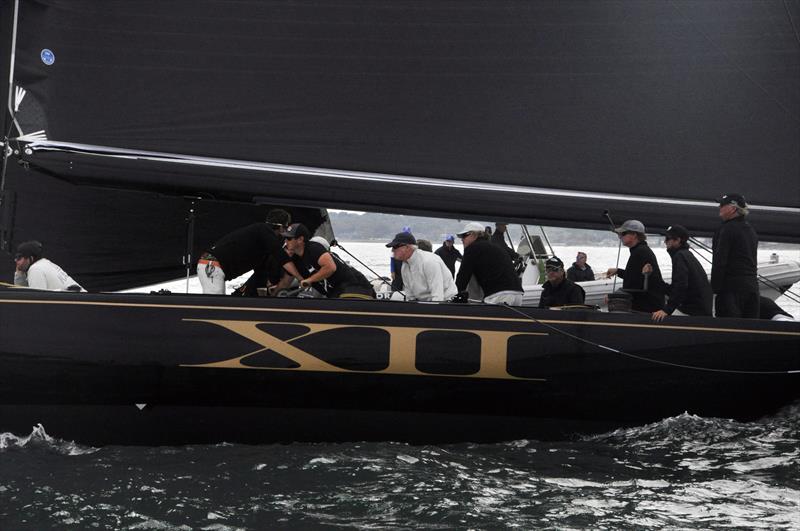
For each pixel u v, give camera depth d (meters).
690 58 14.88
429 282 15.68
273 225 16.28
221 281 15.40
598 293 24.89
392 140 14.58
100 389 13.66
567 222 15.08
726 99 14.98
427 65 14.52
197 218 19.31
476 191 14.56
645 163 14.96
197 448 13.71
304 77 14.48
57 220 18.56
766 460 13.13
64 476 12.23
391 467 12.71
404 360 13.84
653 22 14.77
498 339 13.99
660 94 14.88
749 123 15.05
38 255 16.17
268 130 14.52
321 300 14.02
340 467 12.68
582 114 14.79
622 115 14.85
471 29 14.53
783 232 15.47
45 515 10.81
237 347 13.70
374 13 14.44
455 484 12.02
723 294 15.38
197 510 11.00
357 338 13.82
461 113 14.61
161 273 19.34
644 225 15.35
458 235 17.31
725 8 14.82
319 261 15.51
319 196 14.56
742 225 15.05
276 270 16.45
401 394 13.96
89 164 14.39
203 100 14.52
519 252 26.80
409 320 13.95
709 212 15.16
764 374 14.47
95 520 10.67
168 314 13.75
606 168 14.91
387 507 11.15
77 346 13.59
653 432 14.37
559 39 14.65
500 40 14.57
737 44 14.89
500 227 24.72
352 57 14.48
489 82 14.61
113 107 14.55
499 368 13.98
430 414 14.09
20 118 14.55
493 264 16.02
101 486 11.82
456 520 10.72
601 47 14.72
